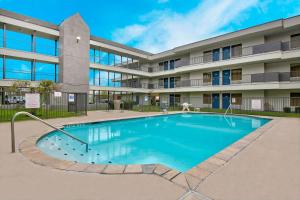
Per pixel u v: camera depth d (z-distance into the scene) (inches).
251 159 153.7
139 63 1421.0
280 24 690.8
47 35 808.3
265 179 115.0
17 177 117.0
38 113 512.7
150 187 104.5
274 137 243.4
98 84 1000.2
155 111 740.7
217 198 93.3
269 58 711.7
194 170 129.6
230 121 521.7
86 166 135.3
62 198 92.7
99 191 99.8
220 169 131.8
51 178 115.7
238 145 200.1
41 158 151.9
